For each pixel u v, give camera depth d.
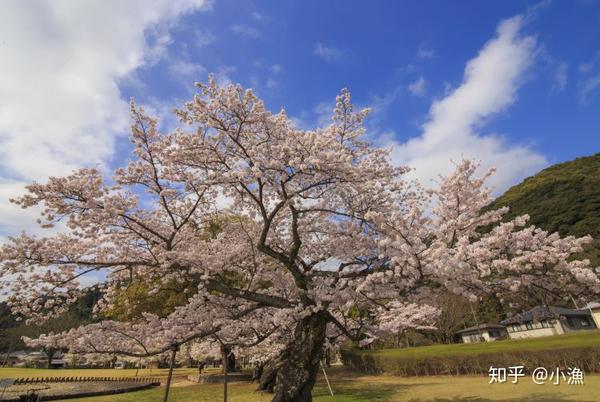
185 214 9.09
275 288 9.13
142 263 7.54
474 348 17.84
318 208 7.45
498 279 6.16
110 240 7.89
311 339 7.21
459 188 6.52
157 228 8.41
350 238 8.01
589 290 5.71
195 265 7.32
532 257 5.59
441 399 10.14
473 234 6.48
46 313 7.47
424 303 8.26
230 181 7.27
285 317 7.11
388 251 6.01
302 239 9.17
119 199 7.26
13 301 7.04
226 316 7.56
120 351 6.45
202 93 7.11
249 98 7.07
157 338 6.63
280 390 6.94
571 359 12.75
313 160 6.38
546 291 6.12
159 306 16.16
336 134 8.43
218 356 14.69
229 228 9.44
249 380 18.31
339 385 15.12
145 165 7.80
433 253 5.36
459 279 5.59
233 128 7.50
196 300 7.46
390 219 5.74
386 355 19.75
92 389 16.02
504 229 5.65
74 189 6.67
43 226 6.82
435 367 16.75
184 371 29.56
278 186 7.22
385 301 8.67
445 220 6.89
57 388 16.39
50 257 7.03
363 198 8.05
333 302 7.06
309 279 8.04
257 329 7.81
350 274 7.32
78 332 6.32
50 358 38.22
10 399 12.52
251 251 8.73
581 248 5.63
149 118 7.83
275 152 6.97
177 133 7.48
